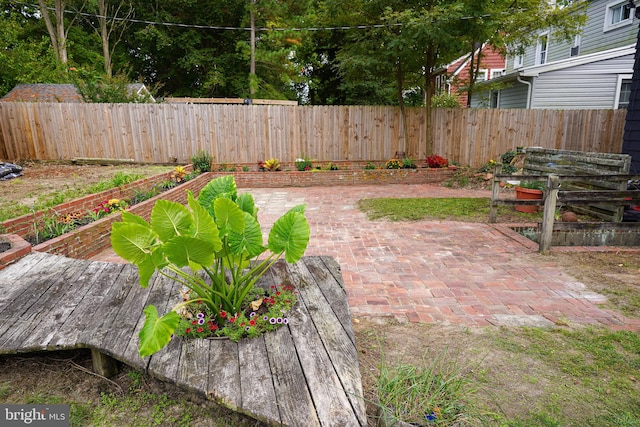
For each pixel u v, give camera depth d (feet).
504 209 22.06
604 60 37.99
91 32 71.41
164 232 7.33
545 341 8.74
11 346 7.27
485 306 10.55
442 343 8.70
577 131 33.96
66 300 9.04
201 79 66.59
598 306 10.52
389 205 23.24
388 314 10.12
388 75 35.70
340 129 34.19
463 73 58.75
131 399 7.27
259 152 33.76
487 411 6.55
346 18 34.35
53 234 13.74
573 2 40.01
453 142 35.09
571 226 15.29
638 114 19.36
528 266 13.50
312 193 28.04
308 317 8.41
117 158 32.91
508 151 33.86
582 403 6.79
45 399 7.25
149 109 32.37
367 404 6.64
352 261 14.15
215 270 8.09
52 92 45.98
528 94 40.22
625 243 15.72
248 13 54.24
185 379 6.42
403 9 30.99
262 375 6.53
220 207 7.42
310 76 61.93
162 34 59.41
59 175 26.35
